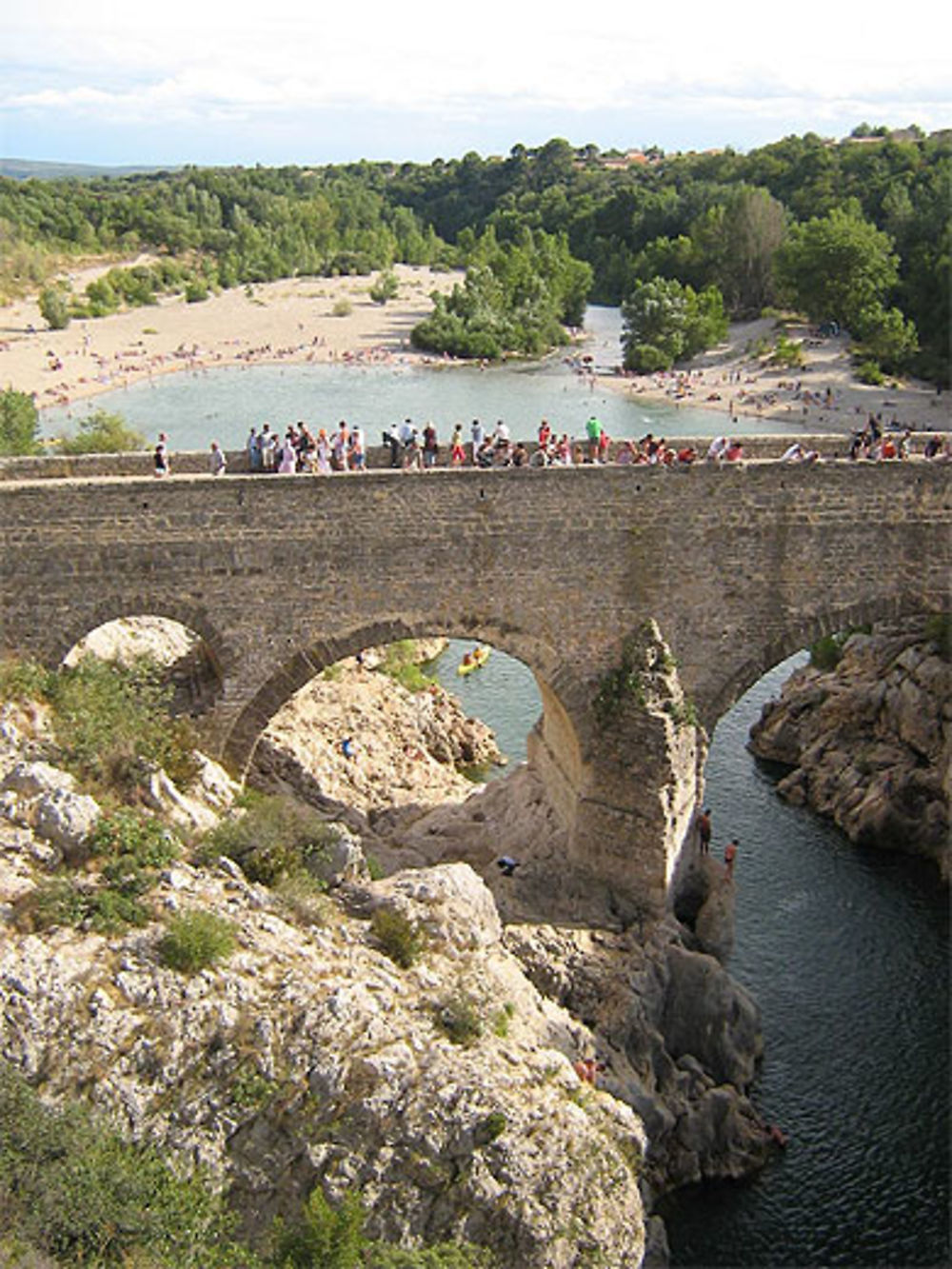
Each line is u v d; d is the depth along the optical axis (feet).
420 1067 91.66
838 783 173.78
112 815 107.45
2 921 95.20
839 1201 110.11
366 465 144.05
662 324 503.20
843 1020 131.85
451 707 207.41
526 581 127.24
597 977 119.75
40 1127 82.74
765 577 129.80
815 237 482.28
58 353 513.45
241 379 485.97
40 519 119.34
